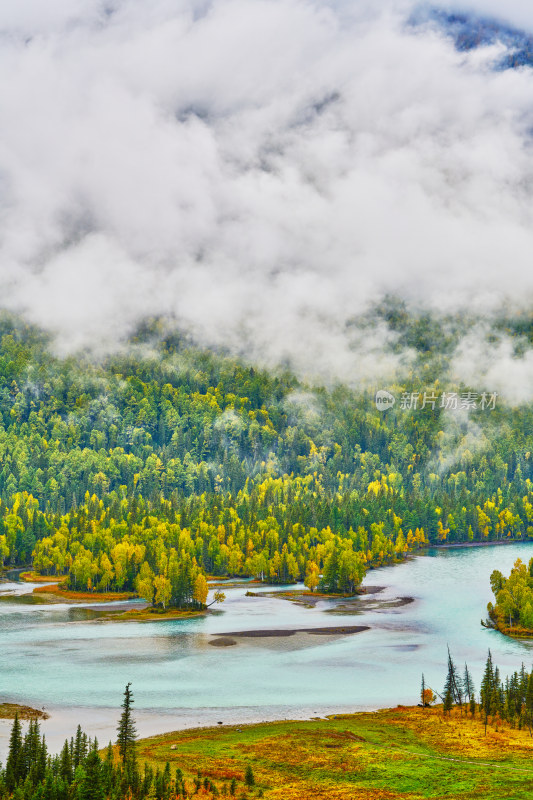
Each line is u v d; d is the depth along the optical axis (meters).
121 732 107.31
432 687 155.25
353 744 122.06
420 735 127.88
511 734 129.25
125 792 97.50
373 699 147.88
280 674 163.50
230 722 133.12
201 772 108.31
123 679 157.50
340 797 99.62
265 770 110.25
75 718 131.75
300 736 125.56
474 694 149.25
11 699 142.25
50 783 92.56
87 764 95.50
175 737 124.44
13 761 99.56
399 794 101.38
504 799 99.31
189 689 151.38
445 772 110.00
